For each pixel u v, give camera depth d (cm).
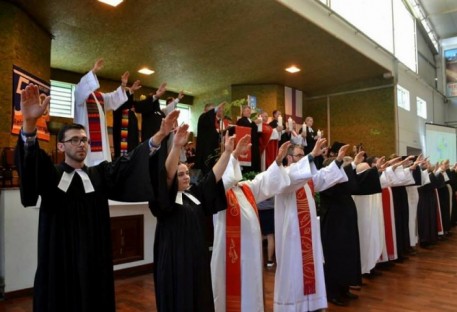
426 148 1281
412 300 379
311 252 324
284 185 297
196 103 1107
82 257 191
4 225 393
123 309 354
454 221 891
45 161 189
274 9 595
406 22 1222
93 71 439
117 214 470
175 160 212
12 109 512
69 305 187
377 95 1025
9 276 392
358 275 375
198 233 226
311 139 762
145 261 494
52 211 192
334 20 715
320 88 1094
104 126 459
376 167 423
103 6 557
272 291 403
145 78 931
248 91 1009
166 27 639
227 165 271
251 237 280
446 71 1582
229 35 683
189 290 212
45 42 622
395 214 557
